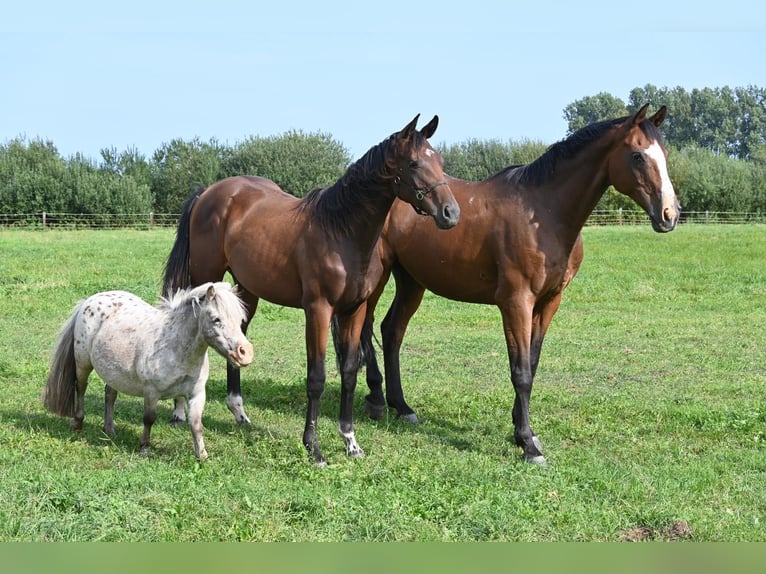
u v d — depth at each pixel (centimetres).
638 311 1538
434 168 596
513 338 662
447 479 574
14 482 523
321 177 5828
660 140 623
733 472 614
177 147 5722
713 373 1000
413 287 787
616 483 572
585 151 640
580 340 1229
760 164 6344
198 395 629
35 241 2903
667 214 610
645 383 949
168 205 5641
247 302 788
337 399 867
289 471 602
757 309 1552
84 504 483
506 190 672
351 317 662
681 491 562
